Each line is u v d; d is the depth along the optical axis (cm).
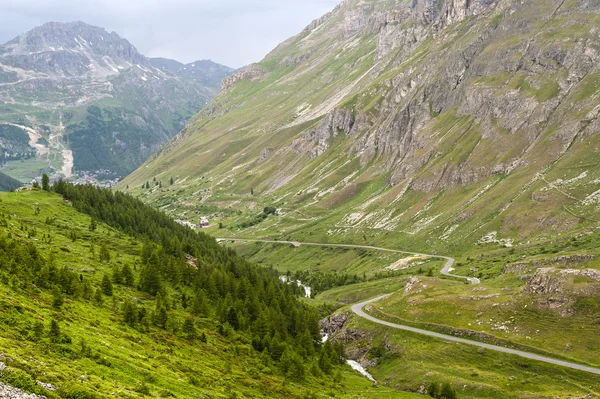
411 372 15712
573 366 13712
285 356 13888
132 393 6994
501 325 16600
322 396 12325
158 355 10312
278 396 10975
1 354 6212
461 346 16112
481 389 13738
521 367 14325
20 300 9806
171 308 15888
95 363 7856
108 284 14688
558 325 15475
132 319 12231
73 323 9919
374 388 14712
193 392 8438
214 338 14512
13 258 13200
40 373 6150
